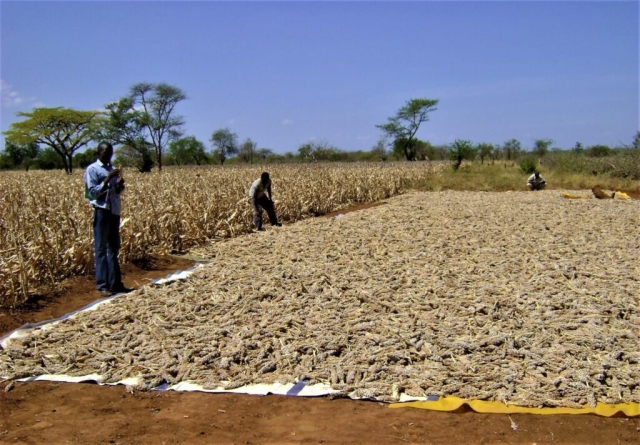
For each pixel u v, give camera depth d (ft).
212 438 13.96
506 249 35.06
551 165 117.70
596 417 14.64
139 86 161.48
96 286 27.40
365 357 18.06
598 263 30.78
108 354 18.85
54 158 207.00
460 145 136.26
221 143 271.90
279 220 54.49
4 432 14.40
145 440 13.94
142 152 149.28
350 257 32.91
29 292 26.61
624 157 101.60
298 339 19.72
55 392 16.78
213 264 31.83
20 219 35.60
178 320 21.93
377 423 14.47
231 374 17.47
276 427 14.43
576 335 19.84
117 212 27.07
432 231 42.24
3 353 19.15
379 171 94.84
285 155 261.85
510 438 13.65
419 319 21.57
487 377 16.58
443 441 13.53
